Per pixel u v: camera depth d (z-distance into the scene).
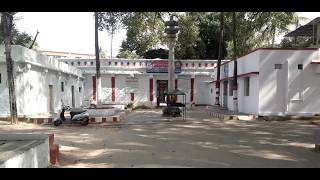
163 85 38.38
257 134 15.75
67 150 11.88
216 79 33.62
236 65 26.64
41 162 8.62
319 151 11.59
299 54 22.81
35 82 22.95
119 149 11.99
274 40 35.47
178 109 24.52
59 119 19.19
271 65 22.81
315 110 22.89
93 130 17.42
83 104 37.25
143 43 44.66
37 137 9.31
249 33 30.72
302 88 22.81
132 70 37.78
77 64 38.00
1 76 21.25
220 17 31.52
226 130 17.17
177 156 10.61
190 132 16.45
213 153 11.15
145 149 11.95
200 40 44.12
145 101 37.25
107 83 37.81
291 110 22.80
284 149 11.99
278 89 22.86
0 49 21.08
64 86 30.08
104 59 37.53
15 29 31.11
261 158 10.39
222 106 31.33
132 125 19.44
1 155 7.11
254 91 23.61
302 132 16.44
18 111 21.16
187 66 38.56
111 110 22.44
